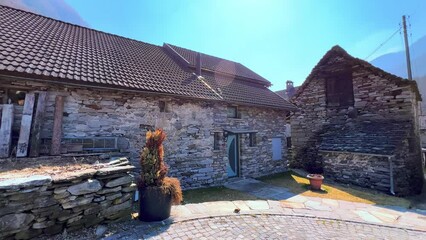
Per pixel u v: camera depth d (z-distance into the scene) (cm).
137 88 752
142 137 789
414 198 948
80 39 948
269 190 884
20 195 347
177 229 452
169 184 507
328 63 1393
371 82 1234
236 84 1352
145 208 479
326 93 1416
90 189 416
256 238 442
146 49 1203
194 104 933
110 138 719
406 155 1030
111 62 862
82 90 695
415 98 1235
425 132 1809
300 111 1520
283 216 580
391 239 479
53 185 378
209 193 827
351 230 518
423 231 525
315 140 1412
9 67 561
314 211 635
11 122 571
